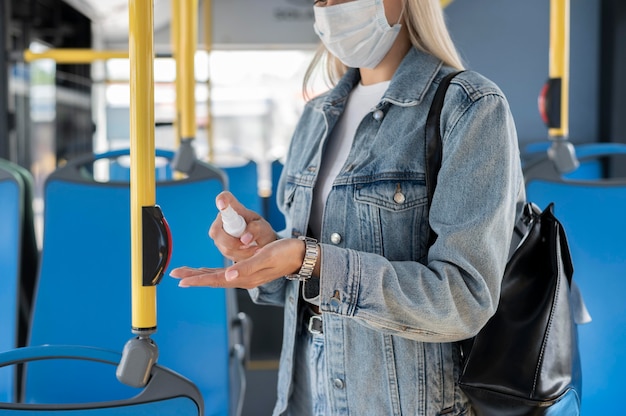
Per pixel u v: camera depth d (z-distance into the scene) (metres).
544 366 1.23
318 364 1.29
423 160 1.21
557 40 2.16
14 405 1.05
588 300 2.11
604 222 2.14
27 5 4.18
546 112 2.21
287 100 7.43
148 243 1.09
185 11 2.49
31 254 2.45
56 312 2.21
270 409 3.54
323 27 1.31
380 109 1.26
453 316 1.10
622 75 5.12
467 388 1.22
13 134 3.71
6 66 3.63
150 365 1.10
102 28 6.21
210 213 2.26
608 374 2.08
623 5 5.07
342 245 1.25
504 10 5.61
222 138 7.61
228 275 1.03
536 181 2.20
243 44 6.63
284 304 1.48
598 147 2.42
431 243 1.21
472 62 5.66
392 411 1.23
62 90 4.92
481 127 1.15
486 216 1.11
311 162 1.37
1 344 2.30
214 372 2.21
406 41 1.35
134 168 1.09
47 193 2.27
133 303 1.11
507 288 1.24
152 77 1.08
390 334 1.20
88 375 2.19
